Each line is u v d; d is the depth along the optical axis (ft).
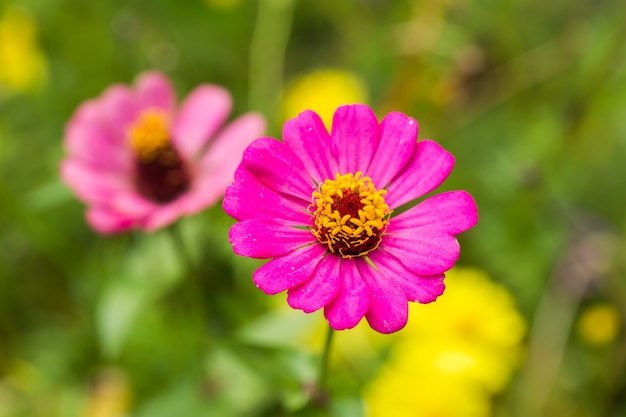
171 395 1.48
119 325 1.43
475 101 1.77
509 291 1.60
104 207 1.37
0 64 1.74
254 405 1.46
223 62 1.90
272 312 1.49
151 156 1.38
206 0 1.89
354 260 1.13
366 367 1.46
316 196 1.14
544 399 1.51
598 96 1.66
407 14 1.84
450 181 1.65
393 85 1.72
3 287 1.61
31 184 1.69
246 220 1.11
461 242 1.62
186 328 1.53
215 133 1.45
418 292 1.09
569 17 2.01
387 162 1.15
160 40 1.92
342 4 1.97
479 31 1.79
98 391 1.54
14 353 1.60
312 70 2.03
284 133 1.15
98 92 1.78
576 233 1.62
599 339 1.53
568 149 1.68
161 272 1.50
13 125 1.78
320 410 1.25
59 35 1.84
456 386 1.46
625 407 1.54
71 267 1.60
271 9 1.80
